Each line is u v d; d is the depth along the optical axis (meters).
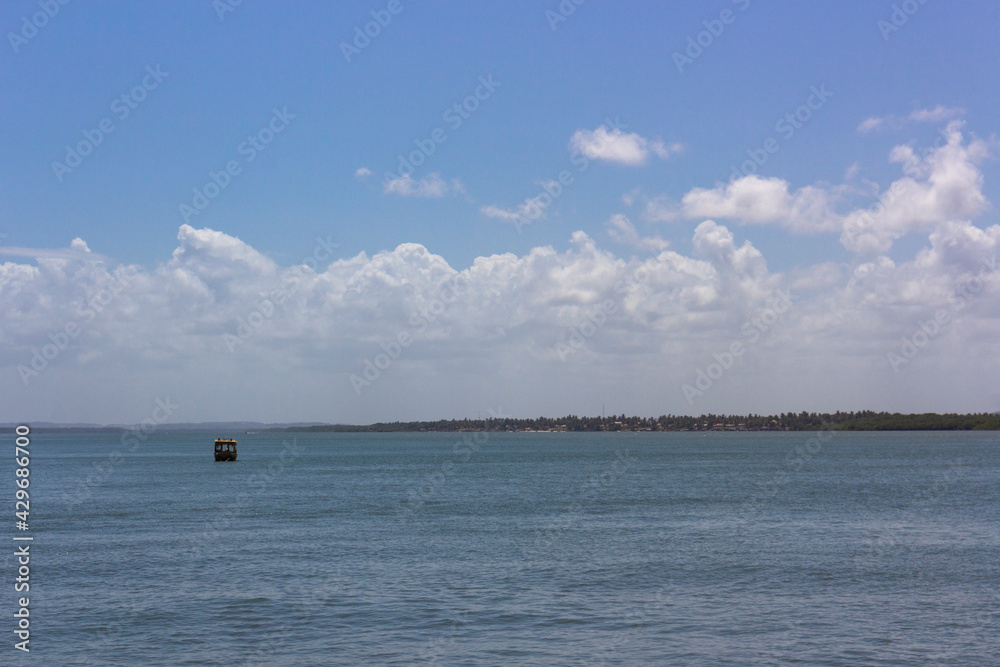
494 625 30.14
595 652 26.95
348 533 53.50
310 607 32.69
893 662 25.78
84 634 28.97
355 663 25.97
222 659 26.31
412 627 29.88
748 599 34.00
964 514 64.62
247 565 41.47
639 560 42.81
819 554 44.75
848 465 143.38
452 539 50.66
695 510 67.81
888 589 35.78
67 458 188.75
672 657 26.42
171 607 32.66
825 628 29.52
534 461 168.75
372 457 195.62
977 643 27.66
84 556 44.28
